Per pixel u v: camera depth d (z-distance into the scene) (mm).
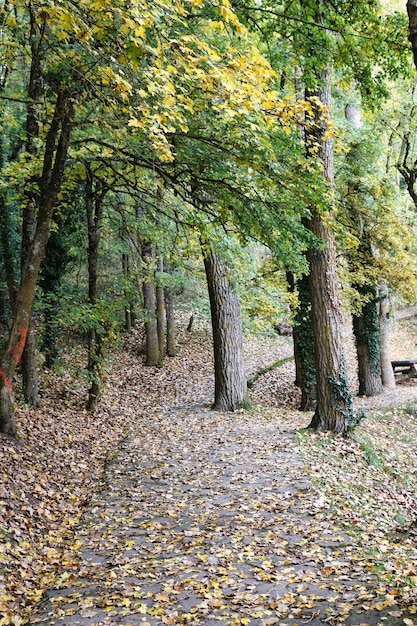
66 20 4398
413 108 14406
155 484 8133
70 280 19266
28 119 9742
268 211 7773
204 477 8289
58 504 7352
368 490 8328
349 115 19062
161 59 4879
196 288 24141
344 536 5980
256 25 8445
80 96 7410
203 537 6016
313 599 4336
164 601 4531
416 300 17516
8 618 4383
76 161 8156
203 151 7328
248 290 15320
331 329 10438
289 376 20516
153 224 12883
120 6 4422
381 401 16703
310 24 7789
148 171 10141
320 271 10422
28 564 5535
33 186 9695
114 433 12070
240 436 10766
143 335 24016
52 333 15000
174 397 16922
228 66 5156
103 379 17281
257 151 6758
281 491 7453
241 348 14234
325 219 8312
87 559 5641
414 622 3629
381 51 8508
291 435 10375
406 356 25500
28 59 8344
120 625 4148
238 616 4156
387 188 16297
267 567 5109
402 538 6238
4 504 6555
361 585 4555
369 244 16797
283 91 11312
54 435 10398
